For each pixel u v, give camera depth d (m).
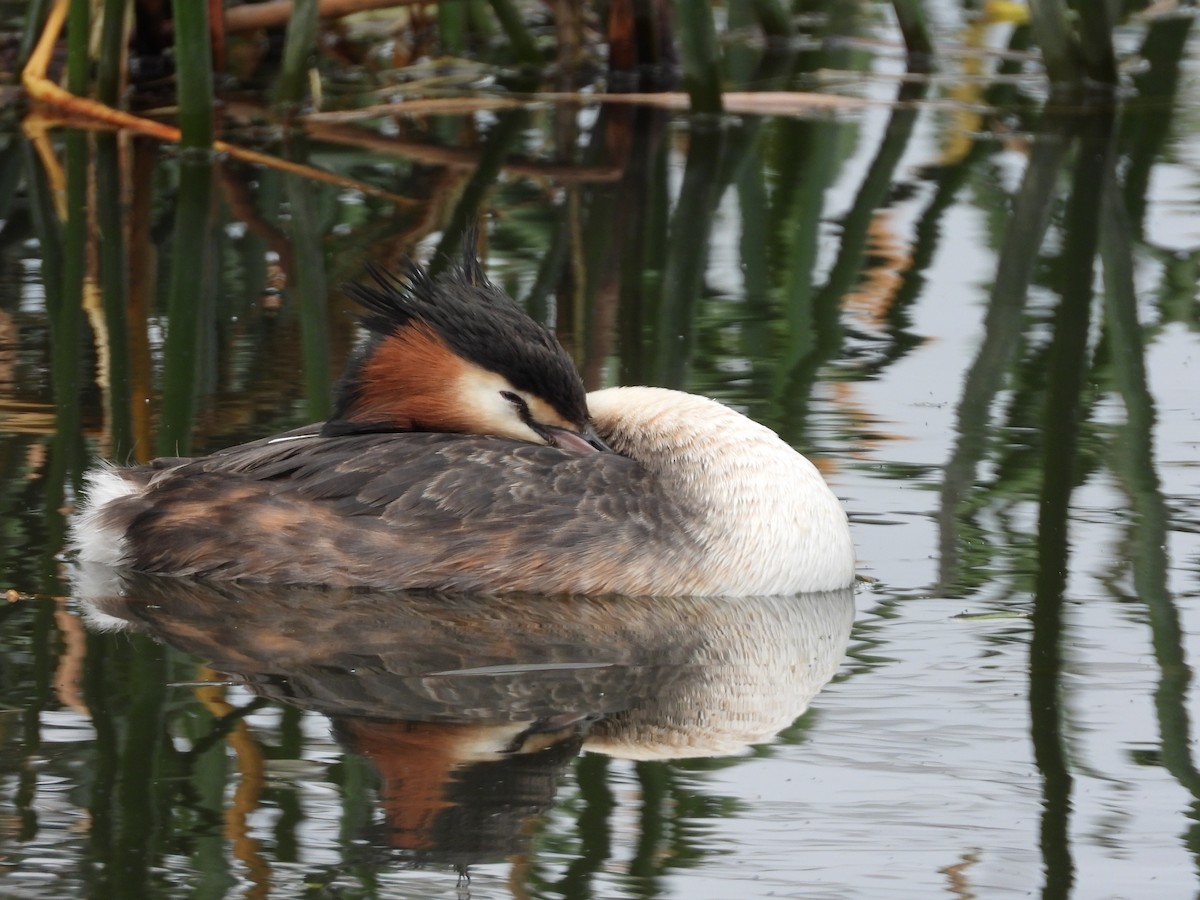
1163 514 12.14
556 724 9.08
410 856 7.62
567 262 18.73
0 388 14.72
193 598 11.17
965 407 14.43
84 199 20.86
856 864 7.57
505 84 26.44
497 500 11.52
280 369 15.29
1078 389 14.85
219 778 8.38
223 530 11.59
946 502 12.45
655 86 26.23
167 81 25.25
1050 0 24.67
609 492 11.57
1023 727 8.96
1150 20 29.31
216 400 14.47
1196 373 15.10
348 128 24.53
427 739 8.86
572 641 10.45
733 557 11.38
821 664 9.95
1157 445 13.50
